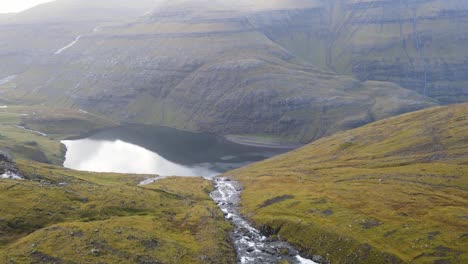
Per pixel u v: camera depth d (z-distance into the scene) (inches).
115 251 3270.2
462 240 3676.2
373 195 5241.1
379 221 4298.7
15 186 4446.4
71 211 4143.7
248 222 4808.1
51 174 5767.7
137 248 3405.5
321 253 3882.9
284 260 3767.2
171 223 4436.5
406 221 4217.5
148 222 4195.4
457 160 6766.7
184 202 5403.5
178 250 3577.8
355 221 4343.0
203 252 3659.0
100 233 3533.5
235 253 3868.1
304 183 6540.4
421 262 3417.8
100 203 4510.3
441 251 3538.4
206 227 4347.9
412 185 5644.7
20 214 3804.1
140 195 5147.6
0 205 3895.2
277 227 4478.3
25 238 3358.8
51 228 3533.5
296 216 4697.3
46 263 2923.2
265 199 5526.6
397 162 7244.1
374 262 3558.1
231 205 5615.2
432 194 5108.3
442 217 4217.5
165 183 6889.8
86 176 6840.6
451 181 5620.1
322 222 4407.0
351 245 3831.2
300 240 4148.6
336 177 6766.7
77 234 3452.3
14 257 2945.4
